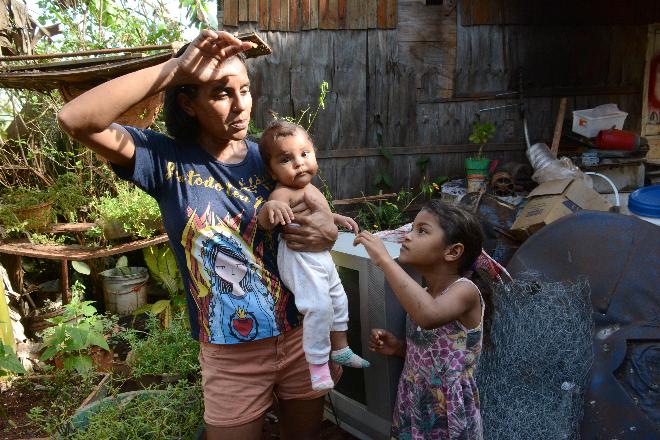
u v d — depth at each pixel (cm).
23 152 399
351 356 178
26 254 345
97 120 136
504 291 224
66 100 302
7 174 413
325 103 504
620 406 197
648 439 189
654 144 566
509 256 335
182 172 158
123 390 275
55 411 262
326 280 168
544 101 544
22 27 393
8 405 293
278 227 168
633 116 563
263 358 166
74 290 369
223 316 159
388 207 496
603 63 546
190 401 228
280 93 493
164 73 142
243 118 155
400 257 190
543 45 532
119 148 147
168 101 156
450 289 183
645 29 545
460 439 187
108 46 436
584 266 228
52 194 383
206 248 158
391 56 508
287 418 185
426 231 185
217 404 165
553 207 323
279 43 484
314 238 164
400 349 210
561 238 234
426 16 507
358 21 496
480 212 371
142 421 213
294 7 481
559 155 529
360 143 518
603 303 221
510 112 540
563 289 221
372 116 516
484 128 505
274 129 163
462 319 186
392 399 217
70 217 394
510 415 209
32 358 338
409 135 527
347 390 241
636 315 216
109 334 350
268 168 168
